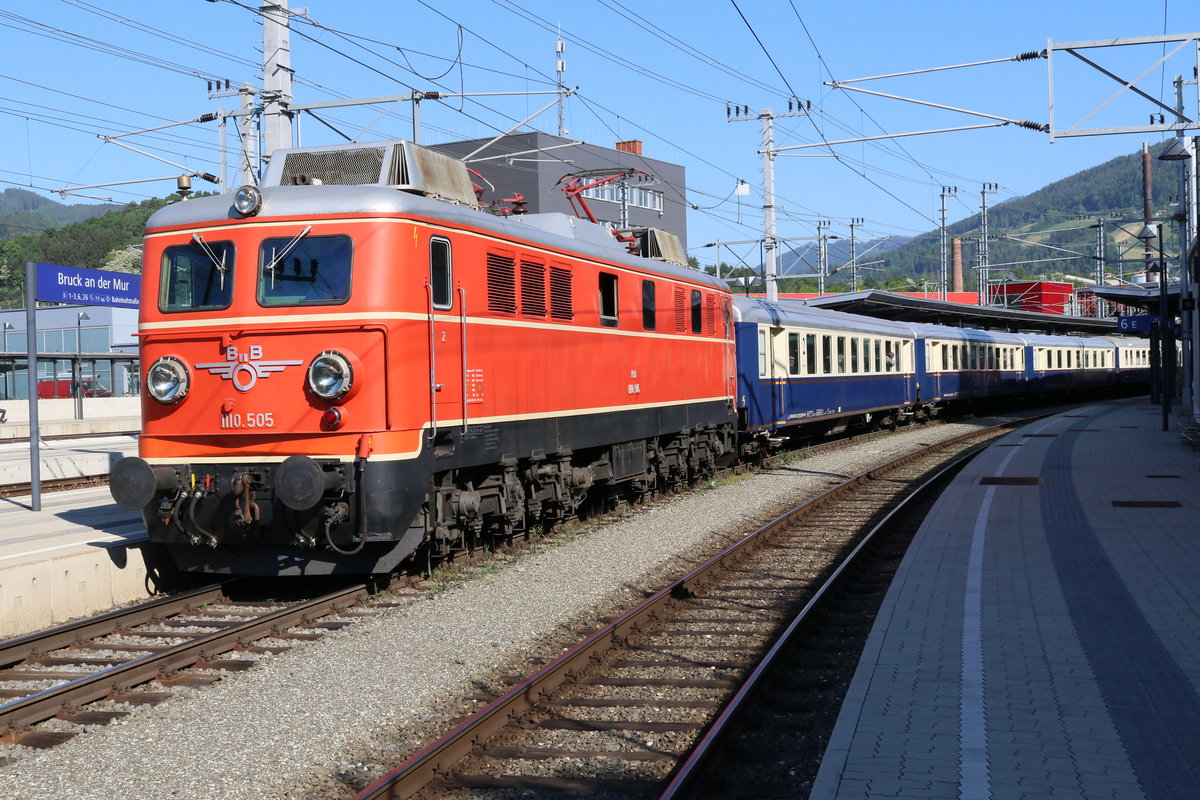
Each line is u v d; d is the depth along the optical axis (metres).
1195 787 5.14
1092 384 55.34
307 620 9.62
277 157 11.43
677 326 17.27
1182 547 11.68
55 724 6.98
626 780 5.95
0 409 34.09
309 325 9.94
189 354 10.27
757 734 6.61
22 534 12.27
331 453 9.84
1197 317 27.75
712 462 19.47
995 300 75.81
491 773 6.06
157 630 9.54
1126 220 42.31
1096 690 6.71
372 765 6.25
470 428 11.09
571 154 53.41
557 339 13.05
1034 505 15.50
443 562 11.82
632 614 9.30
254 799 5.77
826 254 43.44
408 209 10.19
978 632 8.25
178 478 10.16
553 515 14.28
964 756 5.59
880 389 32.22
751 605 10.34
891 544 13.44
